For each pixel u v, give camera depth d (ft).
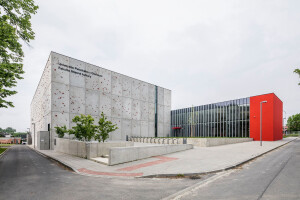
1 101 41.98
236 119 128.47
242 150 58.49
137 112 127.95
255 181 23.71
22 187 21.83
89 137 53.47
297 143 98.48
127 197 18.42
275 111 116.47
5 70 37.58
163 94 152.87
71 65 94.07
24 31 39.32
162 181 24.75
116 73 115.75
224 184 22.82
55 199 17.87
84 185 22.74
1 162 42.83
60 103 88.07
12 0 36.65
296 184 21.98
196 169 30.83
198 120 155.84
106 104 108.06
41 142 82.64
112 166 34.50
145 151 43.32
